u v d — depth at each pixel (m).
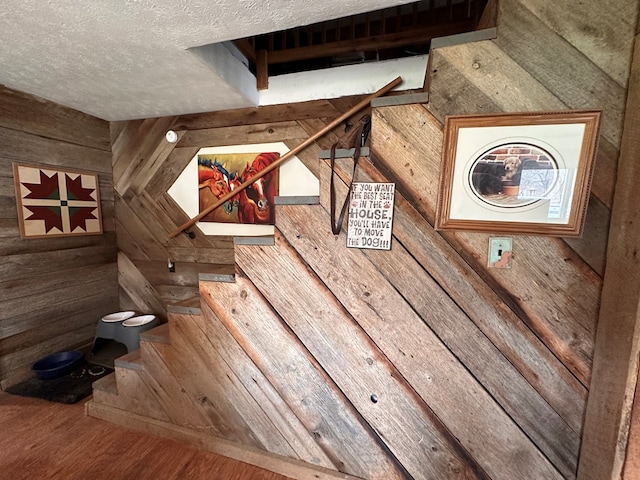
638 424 0.89
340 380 1.34
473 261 1.14
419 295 1.20
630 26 0.92
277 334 1.41
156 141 2.55
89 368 2.32
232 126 2.28
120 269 2.83
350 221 1.24
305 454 1.45
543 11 0.99
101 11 1.15
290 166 2.14
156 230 2.65
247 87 2.02
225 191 2.37
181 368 1.61
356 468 1.37
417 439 1.27
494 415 1.17
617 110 0.96
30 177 2.15
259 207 2.27
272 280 1.38
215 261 2.50
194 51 1.48
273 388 1.45
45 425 1.76
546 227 1.03
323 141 2.04
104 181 2.68
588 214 1.02
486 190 1.08
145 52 1.46
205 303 1.51
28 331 2.20
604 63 0.96
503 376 1.15
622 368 0.92
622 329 0.93
